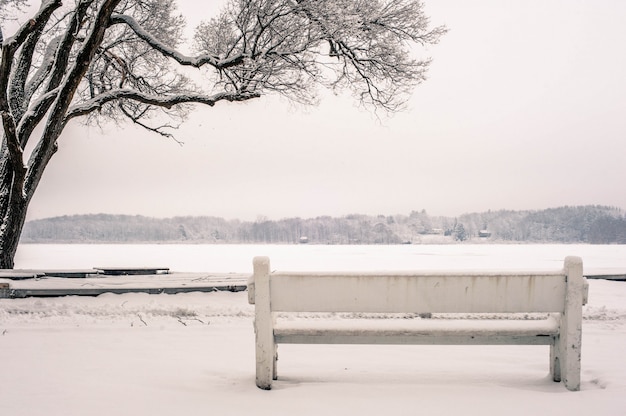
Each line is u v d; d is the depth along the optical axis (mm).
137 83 16953
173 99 13969
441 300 3734
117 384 3820
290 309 3793
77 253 78875
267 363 3752
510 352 5441
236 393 3602
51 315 7805
